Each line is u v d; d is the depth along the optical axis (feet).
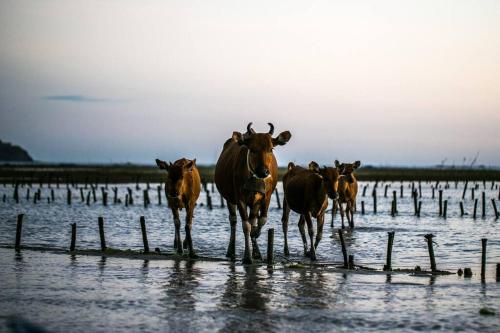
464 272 79.10
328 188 90.38
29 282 69.26
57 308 57.26
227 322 53.06
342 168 93.66
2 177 492.54
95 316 54.65
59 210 216.33
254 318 54.39
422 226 159.02
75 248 105.09
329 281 71.61
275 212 214.28
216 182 90.79
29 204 249.55
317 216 91.91
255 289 66.33
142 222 94.32
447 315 56.18
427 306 59.67
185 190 92.94
